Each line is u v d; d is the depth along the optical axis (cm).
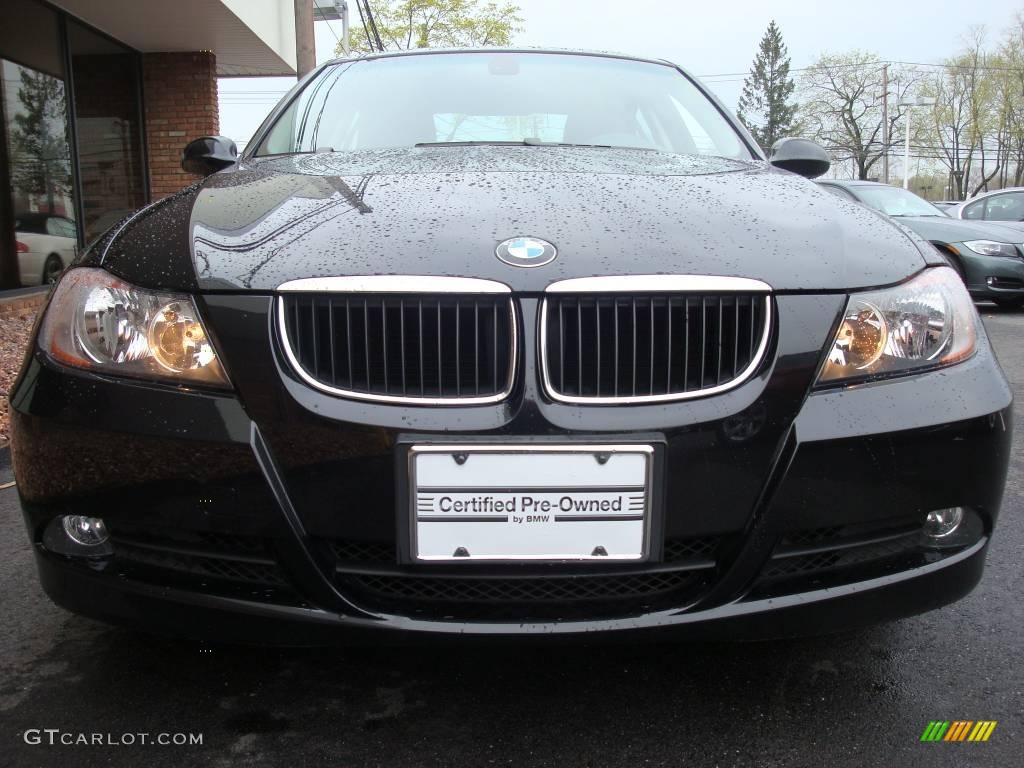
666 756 154
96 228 887
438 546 143
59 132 808
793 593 150
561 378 145
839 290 153
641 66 301
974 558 160
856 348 152
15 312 674
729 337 149
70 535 157
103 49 909
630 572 146
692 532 146
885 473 149
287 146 252
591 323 146
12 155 728
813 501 147
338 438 142
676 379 148
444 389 146
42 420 150
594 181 188
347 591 147
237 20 863
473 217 161
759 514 146
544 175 192
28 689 175
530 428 142
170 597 149
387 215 164
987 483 156
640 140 253
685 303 147
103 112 906
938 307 159
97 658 188
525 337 144
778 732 161
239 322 146
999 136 4950
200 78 1012
